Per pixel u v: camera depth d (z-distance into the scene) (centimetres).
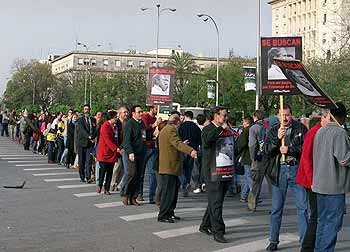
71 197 1291
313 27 9688
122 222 998
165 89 1689
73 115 1947
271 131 798
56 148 2161
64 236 876
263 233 917
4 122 4591
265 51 936
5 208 1124
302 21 10150
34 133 2672
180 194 1389
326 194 659
